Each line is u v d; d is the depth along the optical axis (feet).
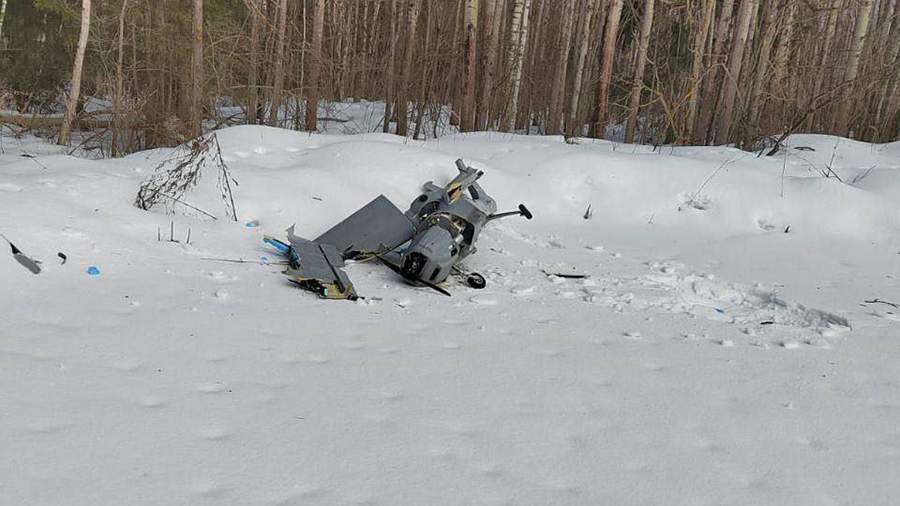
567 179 32.81
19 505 7.80
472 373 13.19
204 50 47.67
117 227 20.16
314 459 9.48
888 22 64.75
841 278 23.65
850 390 13.62
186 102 47.50
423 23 76.43
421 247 18.85
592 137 47.34
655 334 16.61
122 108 43.29
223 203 24.09
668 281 22.21
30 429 9.51
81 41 42.22
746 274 23.70
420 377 12.78
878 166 38.17
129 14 49.93
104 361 12.12
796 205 30.76
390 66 51.83
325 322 15.52
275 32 49.65
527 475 9.53
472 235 21.94
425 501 8.66
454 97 66.33
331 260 19.74
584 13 63.57
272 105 46.32
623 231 29.48
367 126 58.70
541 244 26.40
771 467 10.31
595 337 16.06
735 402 12.72
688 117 48.52
